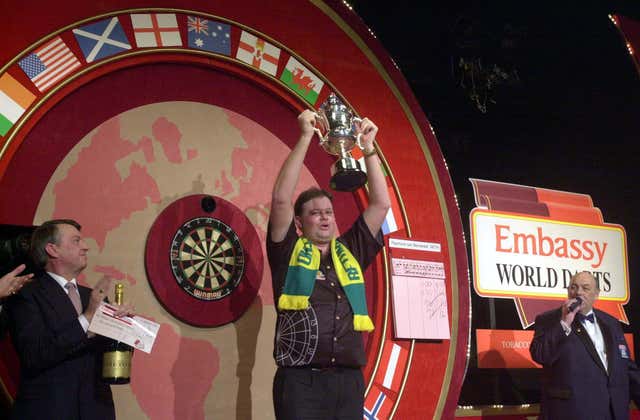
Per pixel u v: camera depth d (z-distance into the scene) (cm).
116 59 390
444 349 481
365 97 486
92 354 316
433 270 484
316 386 320
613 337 459
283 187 337
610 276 588
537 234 559
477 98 575
